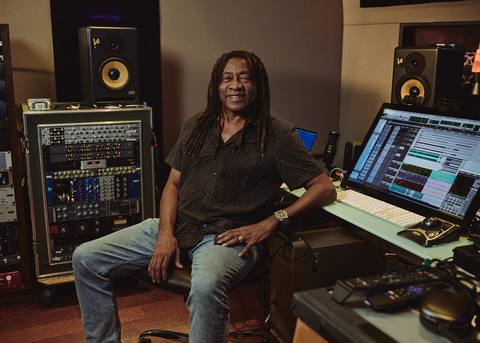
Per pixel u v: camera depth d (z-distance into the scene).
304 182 1.86
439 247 1.47
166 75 3.45
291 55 3.89
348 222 1.73
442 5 3.53
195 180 1.90
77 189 2.49
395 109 1.95
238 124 1.92
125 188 2.58
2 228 2.47
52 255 2.52
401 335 0.90
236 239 1.72
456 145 1.66
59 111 2.38
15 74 2.96
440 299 0.91
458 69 2.71
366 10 3.89
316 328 0.98
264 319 2.36
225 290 1.60
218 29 3.56
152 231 1.91
